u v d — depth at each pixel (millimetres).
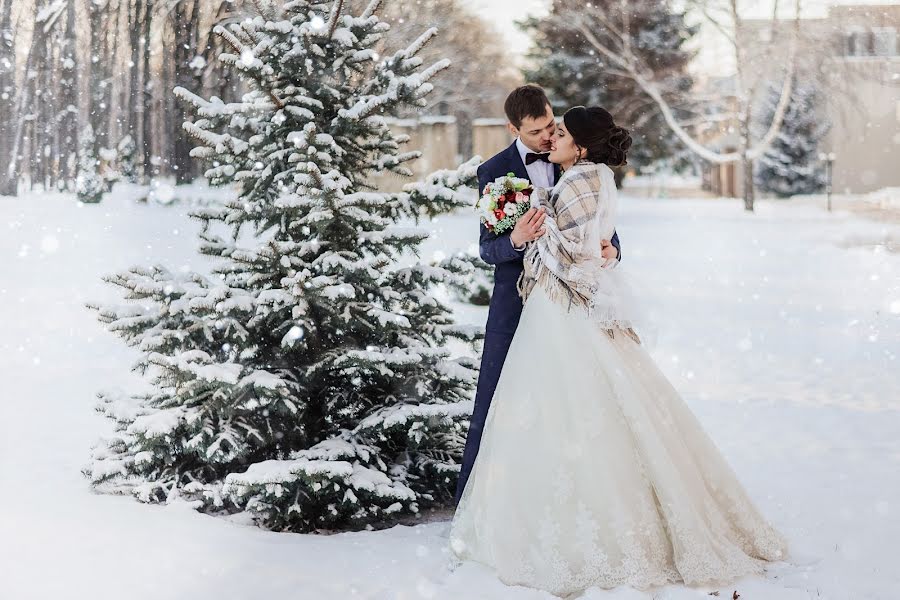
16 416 6395
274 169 4637
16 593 3191
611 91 34750
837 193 42062
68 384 7465
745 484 4902
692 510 3348
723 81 38375
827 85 34188
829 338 9852
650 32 34312
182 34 24812
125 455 4680
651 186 43625
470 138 41906
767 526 3670
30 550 3607
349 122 4590
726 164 40656
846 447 5715
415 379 4520
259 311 4273
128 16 28125
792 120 39062
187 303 4340
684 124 34344
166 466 4586
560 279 3641
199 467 4578
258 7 4750
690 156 39188
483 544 3500
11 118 27328
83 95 29859
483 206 3850
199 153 4723
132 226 17766
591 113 3770
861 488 4793
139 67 28625
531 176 4074
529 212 3723
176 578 3379
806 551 3771
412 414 4234
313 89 4699
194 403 4480
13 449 5527
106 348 8977
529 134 4023
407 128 27469
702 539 3328
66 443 5699
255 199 4730
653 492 3393
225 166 4770
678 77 34438
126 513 4156
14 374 7820
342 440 4426
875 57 40812
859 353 9047
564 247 3621
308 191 4328
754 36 32438
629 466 3391
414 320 4781
